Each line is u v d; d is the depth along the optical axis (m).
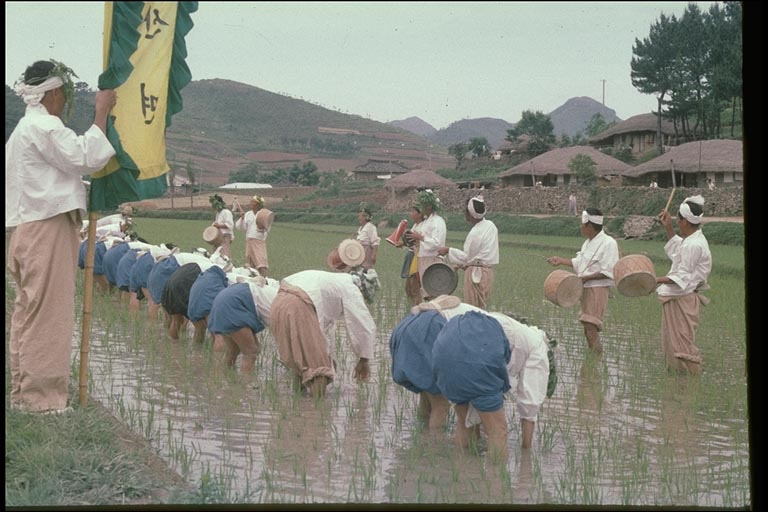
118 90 6.70
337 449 6.56
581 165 53.72
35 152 6.41
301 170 101.31
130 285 12.44
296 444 6.67
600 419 7.69
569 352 10.96
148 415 7.24
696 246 9.45
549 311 14.52
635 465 6.32
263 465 6.13
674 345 9.61
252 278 9.01
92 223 6.90
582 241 34.84
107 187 6.85
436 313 6.89
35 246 6.42
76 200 6.56
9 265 6.61
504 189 52.41
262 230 18.50
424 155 159.12
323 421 7.34
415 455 6.39
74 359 9.19
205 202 72.00
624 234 37.28
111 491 5.23
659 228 36.66
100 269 14.82
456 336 6.25
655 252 27.89
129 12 6.60
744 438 7.11
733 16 54.03
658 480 5.99
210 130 156.12
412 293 14.41
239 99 178.50
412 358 6.85
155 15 6.79
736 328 12.85
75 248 6.73
